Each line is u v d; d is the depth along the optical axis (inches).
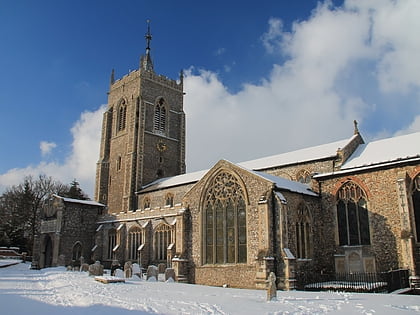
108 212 3065.9
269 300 908.6
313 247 1523.1
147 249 2203.5
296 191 1501.0
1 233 3560.5
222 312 724.0
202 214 1625.2
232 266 1475.1
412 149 1593.3
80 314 700.7
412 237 1341.0
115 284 1312.7
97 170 3189.0
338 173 1599.4
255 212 1449.3
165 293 1045.8
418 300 913.5
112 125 3270.2
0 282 1417.3
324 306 809.5
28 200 3735.2
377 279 1348.4
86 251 2593.5
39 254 2591.0
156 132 3142.2
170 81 3339.1
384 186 1478.8
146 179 2982.3
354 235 1525.6
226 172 1578.5
